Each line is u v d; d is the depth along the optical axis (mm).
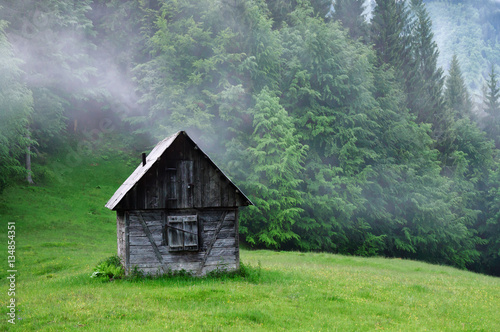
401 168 47531
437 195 47812
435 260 49469
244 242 38938
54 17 41500
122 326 11180
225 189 19156
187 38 39562
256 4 46844
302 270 22188
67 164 44344
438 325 13133
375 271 24797
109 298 14039
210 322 11805
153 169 18312
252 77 41250
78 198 38906
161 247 18281
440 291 18578
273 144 37500
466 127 66188
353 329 12062
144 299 14023
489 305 16484
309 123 43469
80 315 12133
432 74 76375
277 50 42656
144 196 18109
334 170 42156
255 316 12594
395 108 52688
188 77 38875
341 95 44531
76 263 24062
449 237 49031
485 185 59406
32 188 38281
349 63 46000
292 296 15492
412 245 47125
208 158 18875
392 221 45688
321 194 41531
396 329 12219
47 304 13469
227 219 19266
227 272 18969
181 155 18672
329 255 31844
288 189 38000
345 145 42906
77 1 45688
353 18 73188
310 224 39438
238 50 41219
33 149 43500
